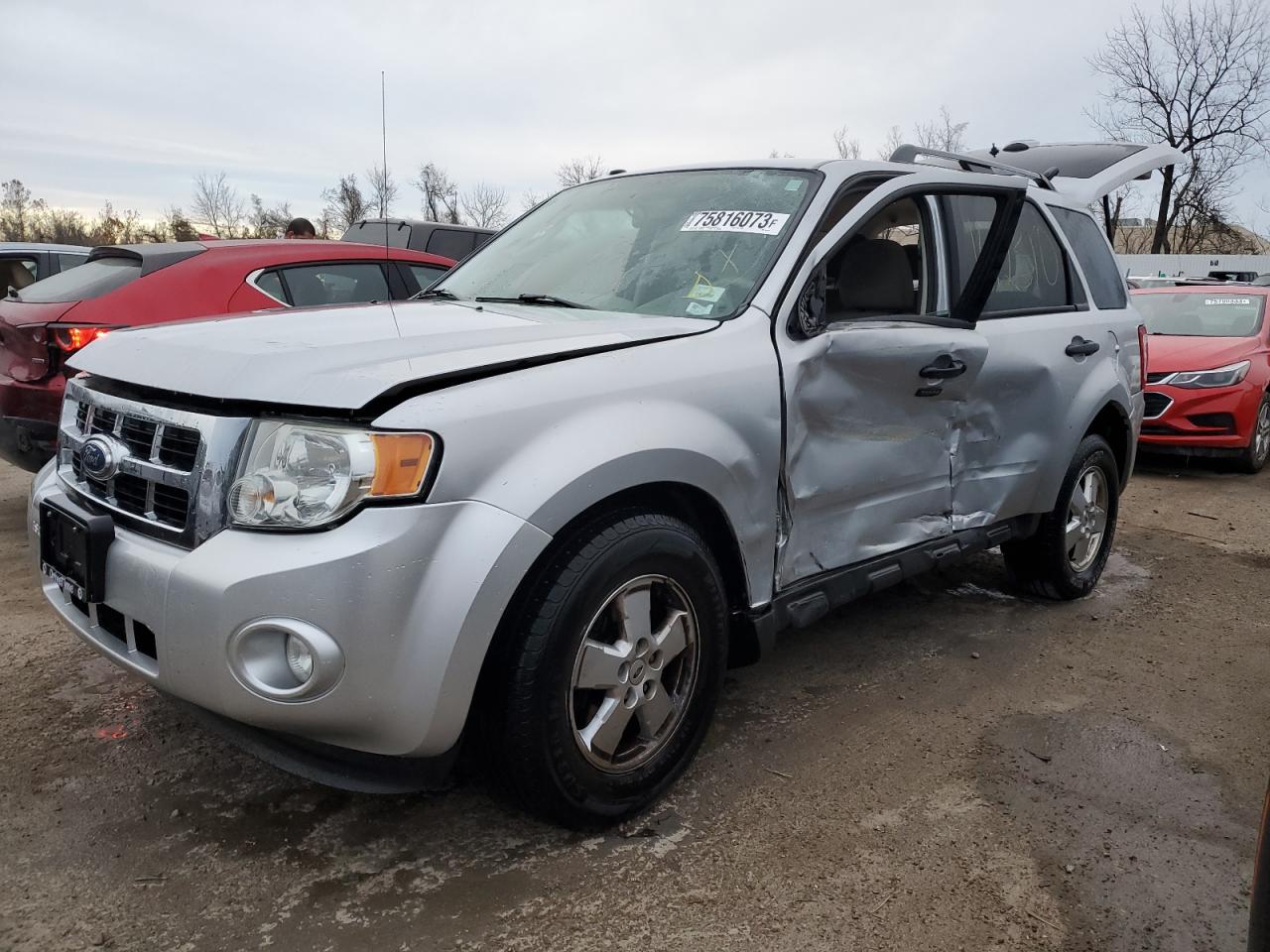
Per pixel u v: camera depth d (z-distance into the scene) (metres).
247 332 2.56
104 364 2.56
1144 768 3.00
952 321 3.31
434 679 2.11
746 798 2.76
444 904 2.28
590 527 2.38
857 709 3.37
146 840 2.50
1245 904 2.35
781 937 2.19
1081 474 4.36
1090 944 2.20
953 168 3.98
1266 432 8.34
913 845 2.55
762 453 2.75
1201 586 4.95
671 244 3.22
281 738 2.24
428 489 2.10
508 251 3.73
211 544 2.12
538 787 2.37
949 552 3.57
